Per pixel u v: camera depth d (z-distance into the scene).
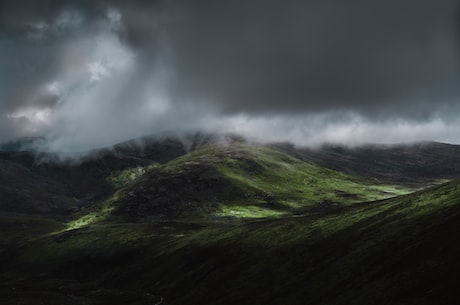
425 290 114.50
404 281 124.69
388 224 174.75
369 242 166.38
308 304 145.75
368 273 143.88
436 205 170.12
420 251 138.38
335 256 172.25
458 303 100.81
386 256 148.62
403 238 154.25
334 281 151.50
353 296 133.12
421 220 161.38
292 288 164.75
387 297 121.25
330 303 136.88
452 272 115.44
